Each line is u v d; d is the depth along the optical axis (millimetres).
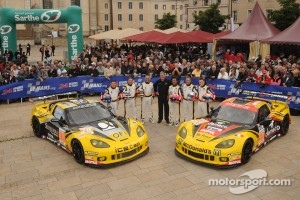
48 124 9906
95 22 65500
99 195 7109
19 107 14430
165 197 6996
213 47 22656
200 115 11555
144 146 8922
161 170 8195
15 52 22578
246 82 14141
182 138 8742
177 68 15820
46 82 15383
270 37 19938
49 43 54031
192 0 46688
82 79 16047
